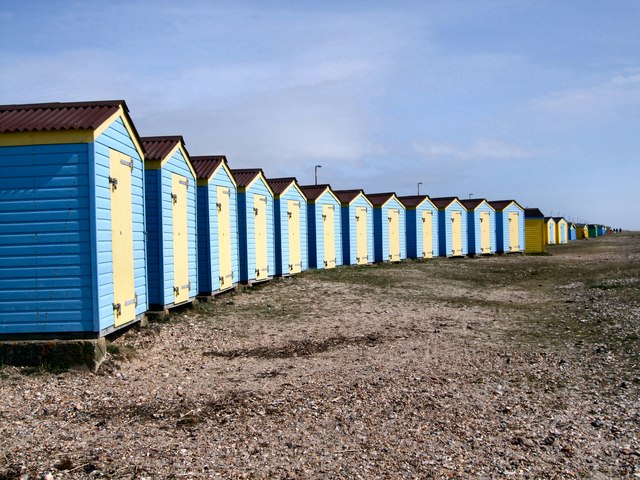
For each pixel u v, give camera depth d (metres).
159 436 6.98
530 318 16.17
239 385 9.26
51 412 7.84
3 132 10.06
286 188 23.97
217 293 17.72
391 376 9.88
